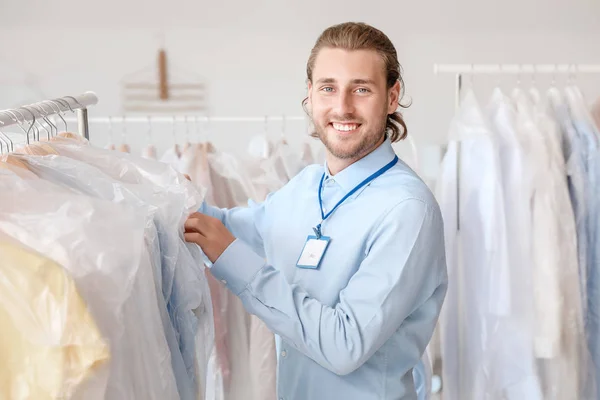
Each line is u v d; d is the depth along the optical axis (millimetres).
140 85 4266
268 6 4242
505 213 2176
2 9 4184
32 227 945
